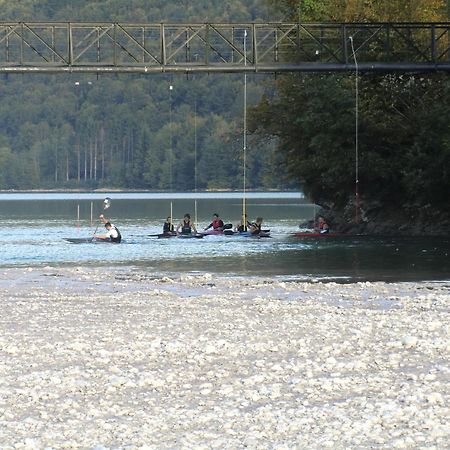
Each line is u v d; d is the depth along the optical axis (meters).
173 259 137.62
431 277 113.69
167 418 49.25
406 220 196.12
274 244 166.00
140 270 122.00
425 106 196.50
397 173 195.75
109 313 82.75
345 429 46.69
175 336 70.44
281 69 175.12
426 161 189.62
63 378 57.06
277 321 77.19
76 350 65.12
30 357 62.91
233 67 174.25
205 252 149.88
